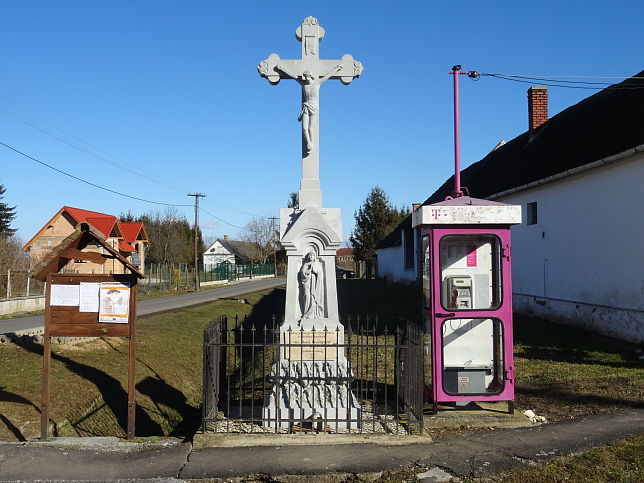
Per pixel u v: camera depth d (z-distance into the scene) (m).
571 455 5.19
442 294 7.09
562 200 14.85
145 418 8.59
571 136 16.45
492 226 6.61
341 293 33.59
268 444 5.67
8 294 22.80
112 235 32.91
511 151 22.17
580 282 13.90
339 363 7.00
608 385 7.91
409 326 6.75
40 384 8.22
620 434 5.72
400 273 35.97
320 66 7.65
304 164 7.71
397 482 4.75
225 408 7.72
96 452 5.50
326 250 7.36
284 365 7.00
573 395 7.45
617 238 12.28
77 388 8.39
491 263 7.10
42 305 24.41
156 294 35.81
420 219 6.55
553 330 13.94
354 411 6.50
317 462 5.18
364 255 56.38
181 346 14.02
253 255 89.12
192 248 75.56
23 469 5.05
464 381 6.73
